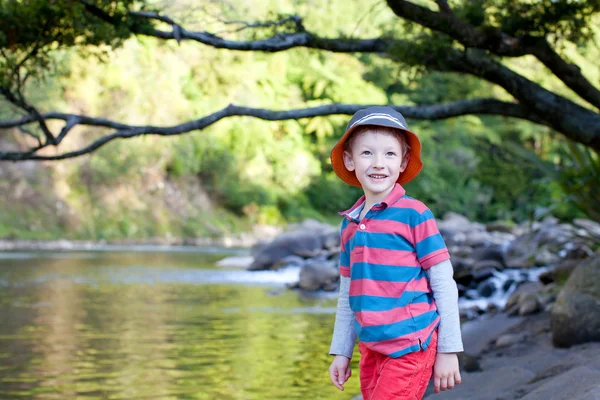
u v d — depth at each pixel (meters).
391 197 2.90
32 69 8.21
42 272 15.74
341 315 3.09
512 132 35.75
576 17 7.77
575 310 5.94
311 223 22.97
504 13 7.89
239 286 13.95
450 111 8.30
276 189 38.56
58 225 28.77
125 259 20.62
